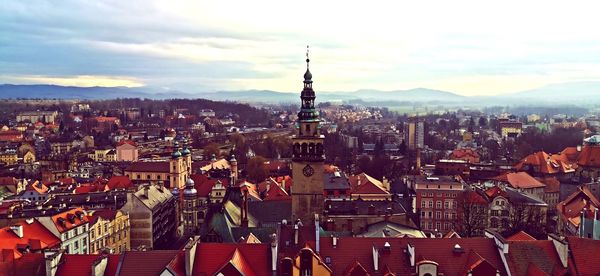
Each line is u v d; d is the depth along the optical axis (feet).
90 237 543.39
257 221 589.32
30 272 334.24
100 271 311.47
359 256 333.83
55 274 314.96
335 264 330.54
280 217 597.11
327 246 339.36
